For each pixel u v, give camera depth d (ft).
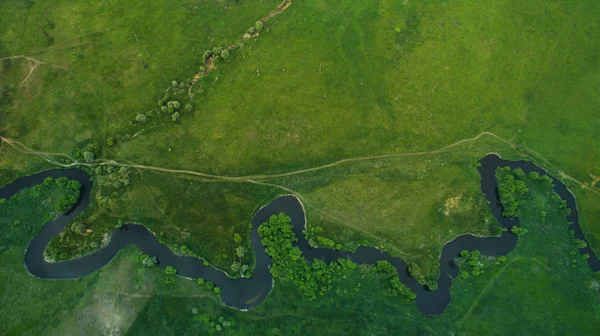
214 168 301.43
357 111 324.39
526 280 272.51
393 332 256.73
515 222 291.79
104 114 316.19
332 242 276.21
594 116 329.93
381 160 308.40
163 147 306.14
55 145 304.50
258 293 266.36
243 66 339.36
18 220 279.08
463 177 305.12
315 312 260.83
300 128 315.99
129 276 266.16
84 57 339.36
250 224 284.61
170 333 252.42
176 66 338.13
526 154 315.37
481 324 259.80
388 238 283.38
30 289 259.39
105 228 278.05
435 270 275.18
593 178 306.14
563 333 257.14
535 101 335.67
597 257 281.95
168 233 279.08
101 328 251.19
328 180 299.99
